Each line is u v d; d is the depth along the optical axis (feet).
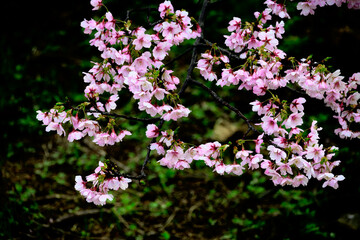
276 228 14.39
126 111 20.06
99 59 22.34
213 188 17.01
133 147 18.89
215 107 20.10
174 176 17.60
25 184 16.60
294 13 19.19
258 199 16.14
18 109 19.86
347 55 18.35
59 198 16.17
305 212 14.64
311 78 7.74
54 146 18.78
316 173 7.68
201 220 15.60
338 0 9.07
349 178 14.65
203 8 9.99
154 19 19.63
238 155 7.29
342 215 13.83
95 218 15.52
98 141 7.76
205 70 8.29
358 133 8.38
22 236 14.14
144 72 7.45
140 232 15.06
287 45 19.08
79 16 24.17
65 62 22.00
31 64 21.72
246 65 7.78
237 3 19.40
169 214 15.88
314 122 7.75
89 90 7.91
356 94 8.05
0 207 14.69
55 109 7.55
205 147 7.39
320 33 19.02
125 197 16.55
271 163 7.56
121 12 19.45
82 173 17.52
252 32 8.13
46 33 23.41
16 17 23.52
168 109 7.23
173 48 21.26
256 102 7.78
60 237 14.56
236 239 14.51
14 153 18.11
